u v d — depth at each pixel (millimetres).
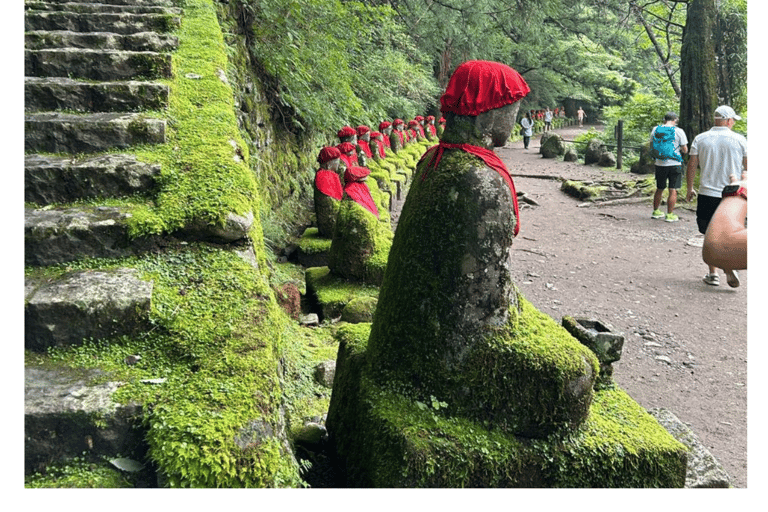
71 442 2279
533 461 2441
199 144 4059
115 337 2715
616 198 12273
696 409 4480
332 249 5781
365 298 5195
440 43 16938
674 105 17703
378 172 10500
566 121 41406
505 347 2455
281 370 3037
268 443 2211
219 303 2881
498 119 2547
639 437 2580
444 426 2441
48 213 3283
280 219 7637
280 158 8336
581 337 3096
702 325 6051
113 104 4375
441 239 2484
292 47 7324
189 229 3262
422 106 17625
